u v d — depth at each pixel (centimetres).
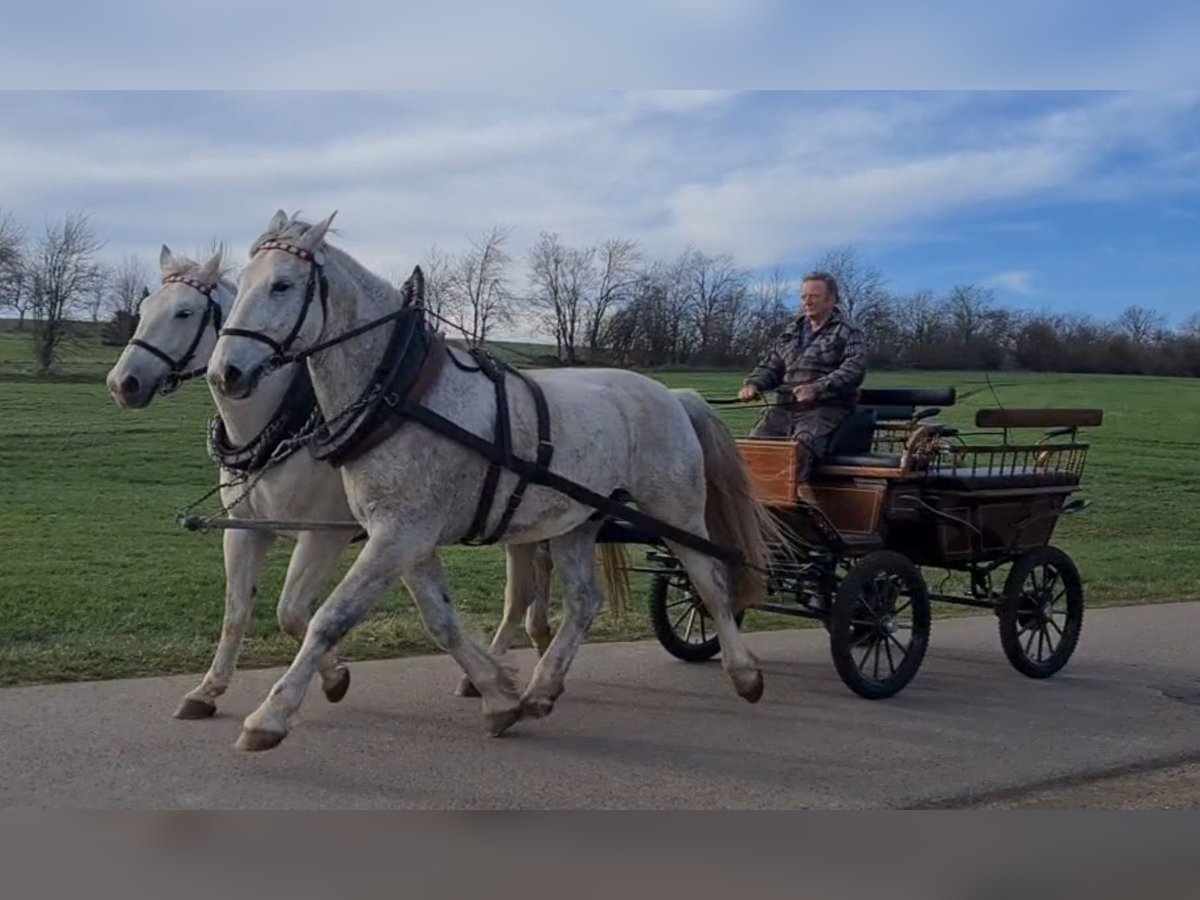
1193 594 1198
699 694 717
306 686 530
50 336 3862
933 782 562
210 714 614
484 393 583
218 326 660
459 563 1186
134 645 758
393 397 545
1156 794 568
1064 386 3488
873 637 709
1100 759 610
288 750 573
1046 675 798
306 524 589
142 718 611
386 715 641
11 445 2123
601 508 625
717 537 696
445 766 559
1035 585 804
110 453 2109
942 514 732
